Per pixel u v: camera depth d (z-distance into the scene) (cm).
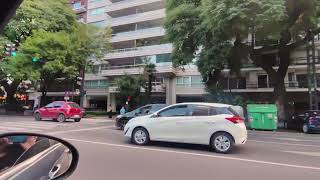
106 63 5550
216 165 839
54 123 2236
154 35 5003
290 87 3991
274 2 1950
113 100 5300
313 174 754
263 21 2009
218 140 1068
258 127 2334
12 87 4203
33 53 3272
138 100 4316
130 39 5231
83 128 1844
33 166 282
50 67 3303
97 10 5941
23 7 3262
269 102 3928
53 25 3622
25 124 2064
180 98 4850
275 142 1428
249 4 1967
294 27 2450
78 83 4169
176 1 2789
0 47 2989
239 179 688
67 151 357
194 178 689
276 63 3866
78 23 3941
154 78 4653
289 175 739
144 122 1184
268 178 705
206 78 3048
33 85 4034
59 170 333
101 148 1083
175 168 786
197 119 1109
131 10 5528
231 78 4388
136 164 824
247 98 3988
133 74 4700
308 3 2181
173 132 1137
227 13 2006
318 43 3788
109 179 662
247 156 1001
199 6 2548
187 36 2603
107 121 2683
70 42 3512
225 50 2536
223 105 1120
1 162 259
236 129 1060
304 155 1046
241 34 2319
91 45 3788
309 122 2152
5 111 4112
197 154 1008
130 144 1191
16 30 3256
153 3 5203
